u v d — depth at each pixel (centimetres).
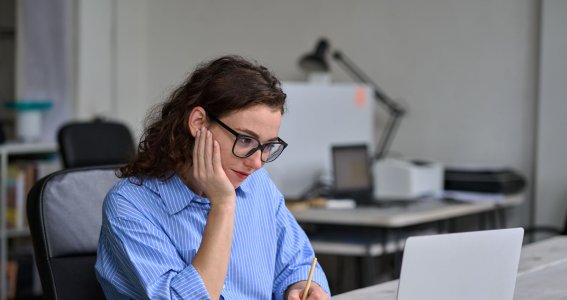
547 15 389
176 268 141
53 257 165
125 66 520
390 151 444
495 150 414
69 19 491
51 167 435
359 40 451
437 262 135
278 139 146
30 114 452
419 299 135
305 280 169
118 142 368
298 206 343
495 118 412
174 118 146
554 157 391
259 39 486
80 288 165
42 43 487
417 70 434
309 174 375
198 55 510
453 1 421
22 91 484
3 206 414
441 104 427
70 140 352
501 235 142
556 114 389
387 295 175
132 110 526
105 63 510
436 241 134
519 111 405
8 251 448
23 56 482
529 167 404
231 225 141
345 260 443
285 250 171
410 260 132
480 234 139
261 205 164
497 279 144
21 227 423
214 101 140
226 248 139
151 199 147
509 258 144
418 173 375
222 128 140
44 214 166
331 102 386
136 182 148
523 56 402
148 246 141
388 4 440
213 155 140
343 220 326
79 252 169
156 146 148
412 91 436
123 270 145
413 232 359
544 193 395
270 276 162
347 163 370
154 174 148
